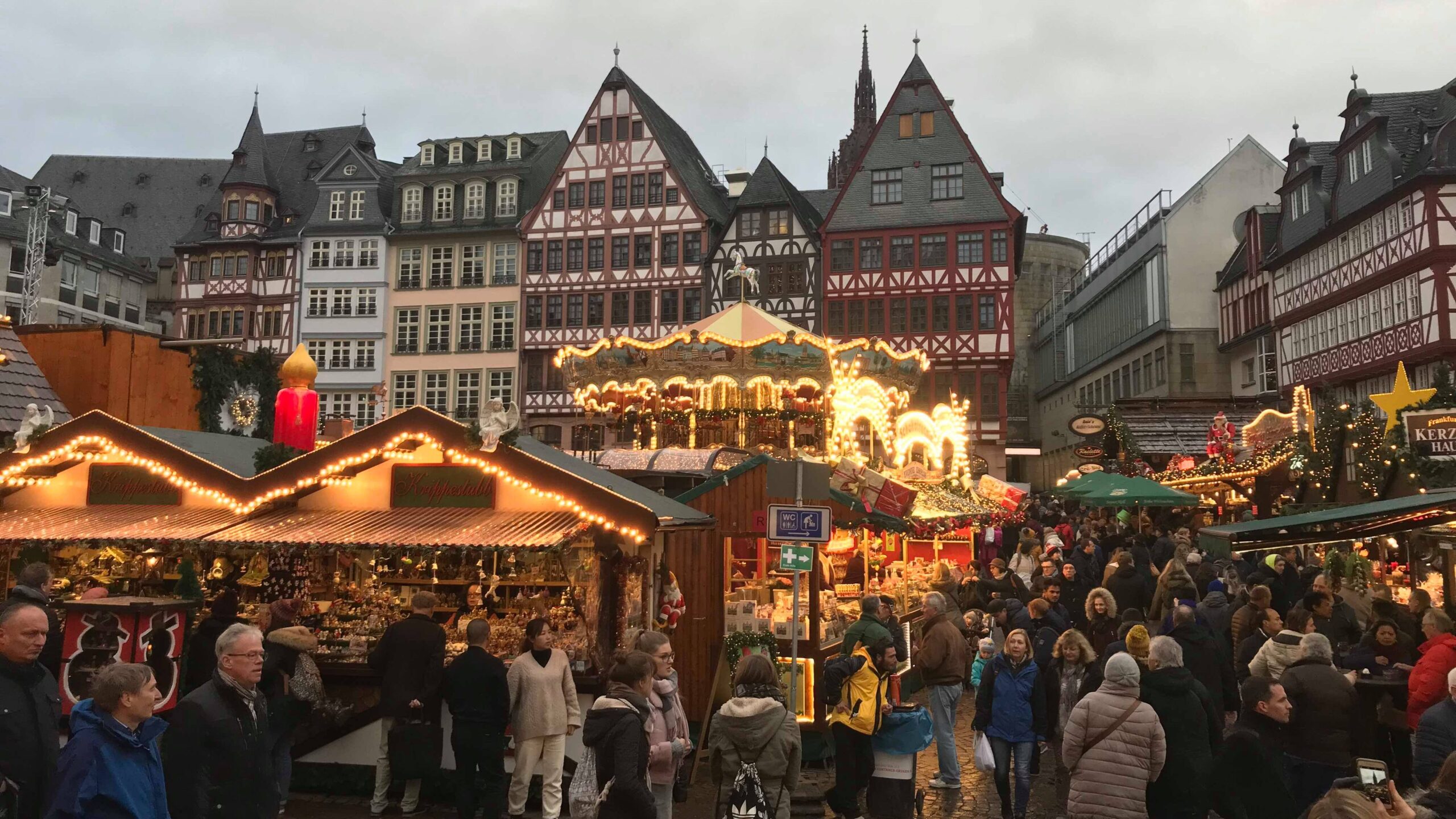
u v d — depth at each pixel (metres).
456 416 46.84
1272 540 10.54
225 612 8.19
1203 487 29.12
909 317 41.69
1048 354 67.88
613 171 45.91
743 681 5.89
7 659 4.58
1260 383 40.62
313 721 8.77
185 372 16.92
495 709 7.61
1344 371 33.38
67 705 7.01
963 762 10.43
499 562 10.85
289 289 49.09
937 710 9.28
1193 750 6.07
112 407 15.59
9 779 4.37
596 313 45.56
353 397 48.00
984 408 40.84
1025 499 30.50
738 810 5.62
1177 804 6.04
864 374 18.52
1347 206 33.44
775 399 17.94
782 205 43.22
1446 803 3.62
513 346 46.62
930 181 42.22
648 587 9.80
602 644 9.17
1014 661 8.18
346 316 48.44
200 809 4.85
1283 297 37.91
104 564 11.07
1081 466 30.72
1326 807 3.22
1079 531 22.33
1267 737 6.11
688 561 10.62
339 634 9.95
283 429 11.66
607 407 19.28
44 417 10.20
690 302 44.44
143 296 59.91
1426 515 10.33
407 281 48.34
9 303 49.66
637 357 18.03
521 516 9.19
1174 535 22.50
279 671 7.64
